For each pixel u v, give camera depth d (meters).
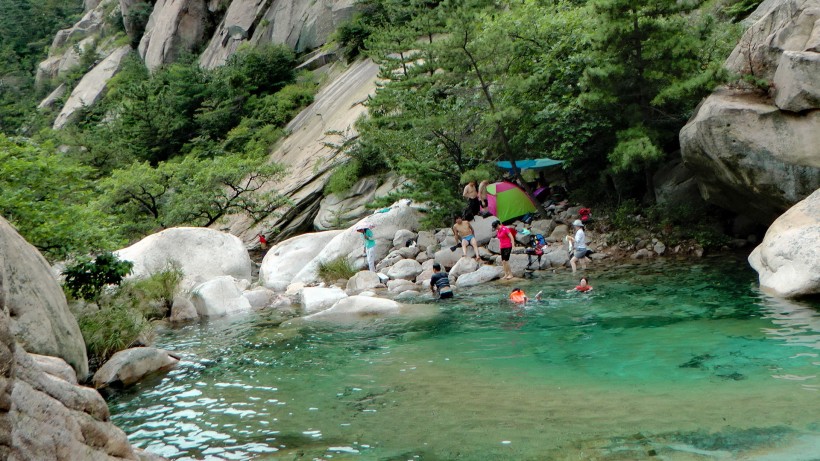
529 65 21.81
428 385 7.98
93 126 55.16
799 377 6.89
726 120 13.71
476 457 5.56
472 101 21.64
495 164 21.64
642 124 17.33
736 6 22.28
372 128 23.62
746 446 5.23
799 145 12.95
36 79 85.31
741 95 14.43
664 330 9.61
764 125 13.34
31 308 6.76
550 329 10.45
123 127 44.53
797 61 12.80
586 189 21.00
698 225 17.19
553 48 20.64
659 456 5.19
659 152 16.42
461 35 19.28
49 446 3.44
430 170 21.48
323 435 6.51
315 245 21.34
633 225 18.05
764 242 12.23
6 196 12.58
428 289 16.05
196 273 19.67
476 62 19.88
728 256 15.62
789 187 13.16
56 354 6.96
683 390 6.83
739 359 7.79
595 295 12.80
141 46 69.88
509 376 8.03
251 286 19.33
